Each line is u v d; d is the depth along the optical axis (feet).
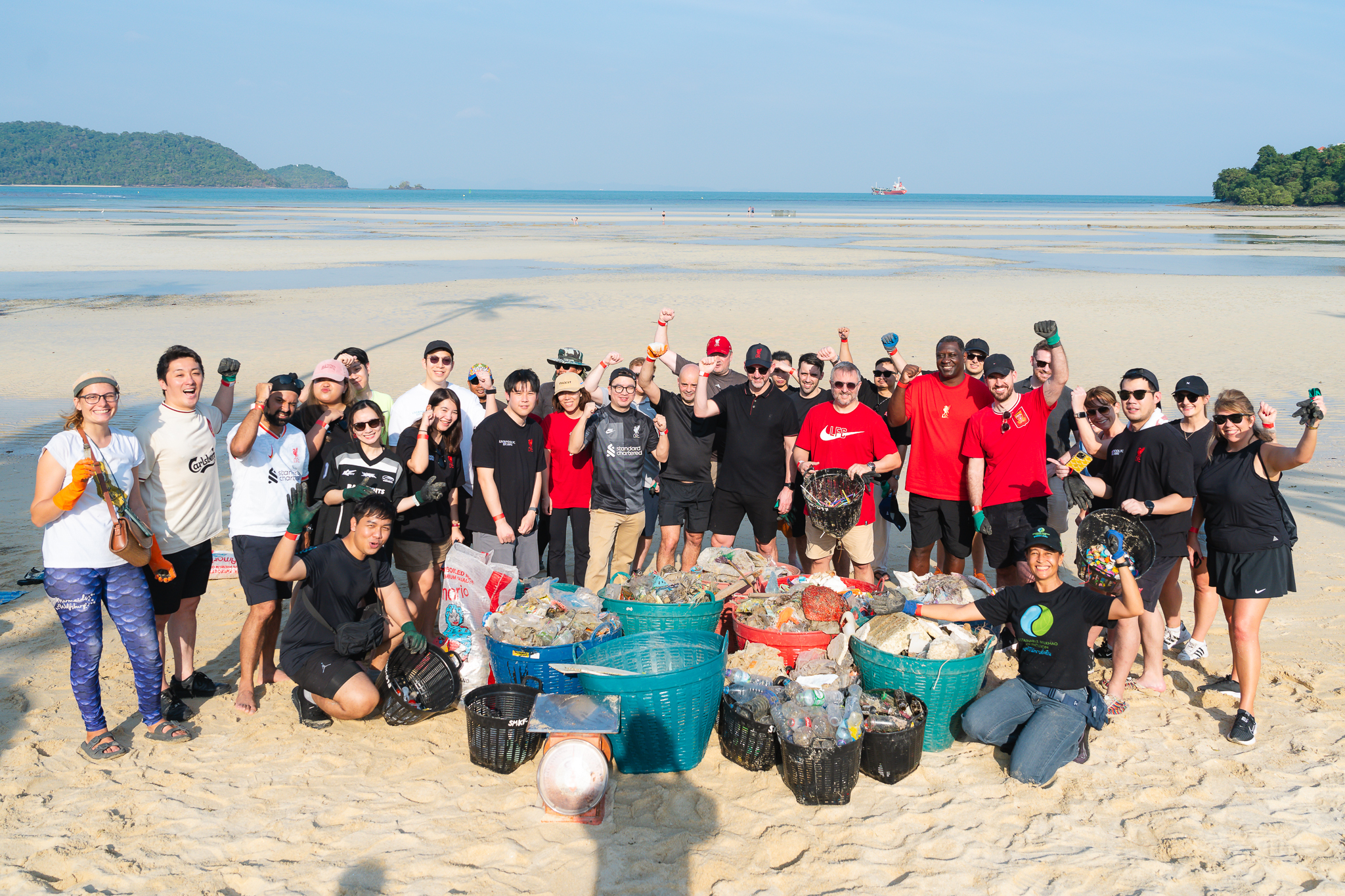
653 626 18.45
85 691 16.08
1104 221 320.70
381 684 18.12
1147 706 18.47
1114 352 60.39
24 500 31.45
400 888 12.83
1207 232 241.14
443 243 173.17
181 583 17.85
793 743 14.61
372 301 85.10
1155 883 12.98
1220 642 21.71
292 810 14.70
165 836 13.97
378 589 17.60
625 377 21.31
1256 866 13.28
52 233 184.96
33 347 60.29
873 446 21.89
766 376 21.84
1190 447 18.86
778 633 17.89
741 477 22.50
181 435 17.56
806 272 117.60
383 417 18.99
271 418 18.17
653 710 15.25
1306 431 16.07
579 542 23.04
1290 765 16.11
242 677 18.20
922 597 19.17
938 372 22.16
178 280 102.73
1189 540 20.17
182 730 16.90
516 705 16.26
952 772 16.03
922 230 242.99
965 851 13.71
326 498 18.53
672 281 104.99
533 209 445.37
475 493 20.77
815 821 14.52
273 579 17.88
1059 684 16.22
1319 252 159.22
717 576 20.15
